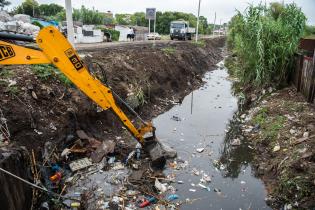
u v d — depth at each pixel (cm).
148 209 521
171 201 548
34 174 516
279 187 566
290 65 1102
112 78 955
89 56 1047
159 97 1172
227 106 1223
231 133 908
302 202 508
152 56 1378
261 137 802
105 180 593
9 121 558
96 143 689
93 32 2812
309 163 577
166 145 771
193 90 1497
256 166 689
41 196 501
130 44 2016
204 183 618
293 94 1004
